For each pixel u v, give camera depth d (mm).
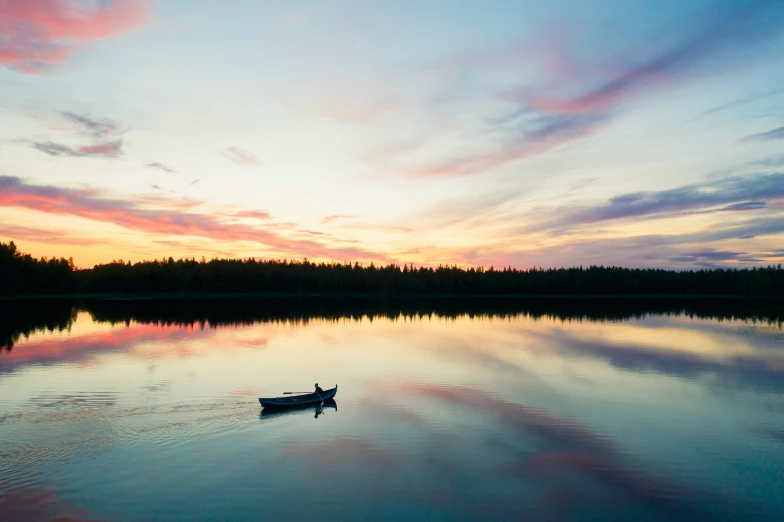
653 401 29438
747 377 36375
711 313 97438
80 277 168500
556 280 190000
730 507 16953
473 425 24703
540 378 35719
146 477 18453
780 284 169500
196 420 24844
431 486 18047
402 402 28828
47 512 16016
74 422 24281
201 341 53812
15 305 104188
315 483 18156
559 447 21938
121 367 38469
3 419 24688
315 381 34438
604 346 51625
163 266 169750
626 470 19688
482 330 67812
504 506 16750
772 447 22250
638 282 184875
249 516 15883
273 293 176625
